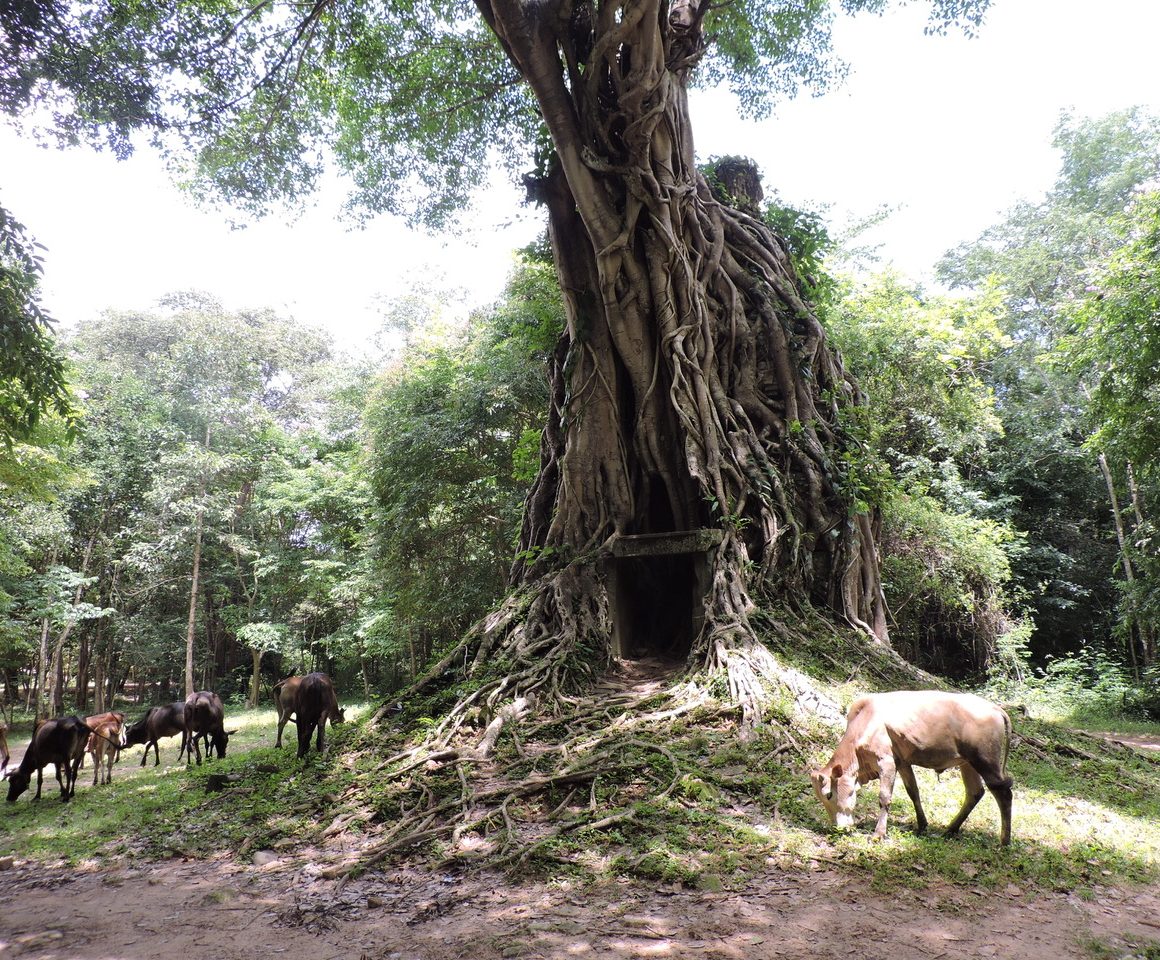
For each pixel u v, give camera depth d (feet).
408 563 70.90
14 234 25.81
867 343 60.39
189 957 12.89
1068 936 12.38
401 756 23.67
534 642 30.42
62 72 31.94
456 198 52.80
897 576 55.52
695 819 17.54
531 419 67.82
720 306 38.47
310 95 45.91
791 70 49.19
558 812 18.75
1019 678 55.67
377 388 80.48
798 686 25.34
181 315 115.24
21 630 72.02
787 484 35.45
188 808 23.82
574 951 12.21
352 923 13.93
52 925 14.69
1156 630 58.59
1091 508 74.74
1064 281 79.05
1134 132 80.53
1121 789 21.42
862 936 12.36
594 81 34.12
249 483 100.37
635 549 33.24
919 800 16.80
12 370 27.63
